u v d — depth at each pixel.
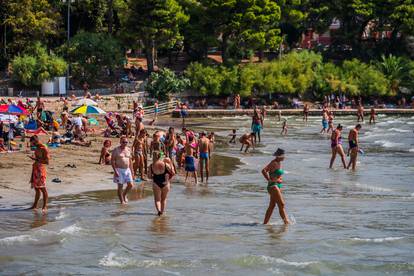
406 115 115.62
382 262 24.66
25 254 25.02
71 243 26.45
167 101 112.31
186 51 131.88
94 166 45.84
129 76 117.88
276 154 29.92
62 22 118.81
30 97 105.19
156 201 31.59
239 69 120.25
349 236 28.20
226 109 113.38
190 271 23.38
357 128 50.47
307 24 136.50
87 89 109.56
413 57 137.50
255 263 24.20
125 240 27.00
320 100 124.94
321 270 23.66
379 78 125.06
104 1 120.75
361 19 136.12
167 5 115.12
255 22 121.38
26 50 111.81
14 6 110.00
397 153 62.53
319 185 43.06
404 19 129.88
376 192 40.44
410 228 29.83
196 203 35.34
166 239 27.36
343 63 126.94
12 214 31.23
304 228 29.53
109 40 113.88
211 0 118.94
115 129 65.81
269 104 121.56
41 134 61.31
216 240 27.30
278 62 123.06
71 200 34.94
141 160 42.09
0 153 48.56
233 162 54.38
